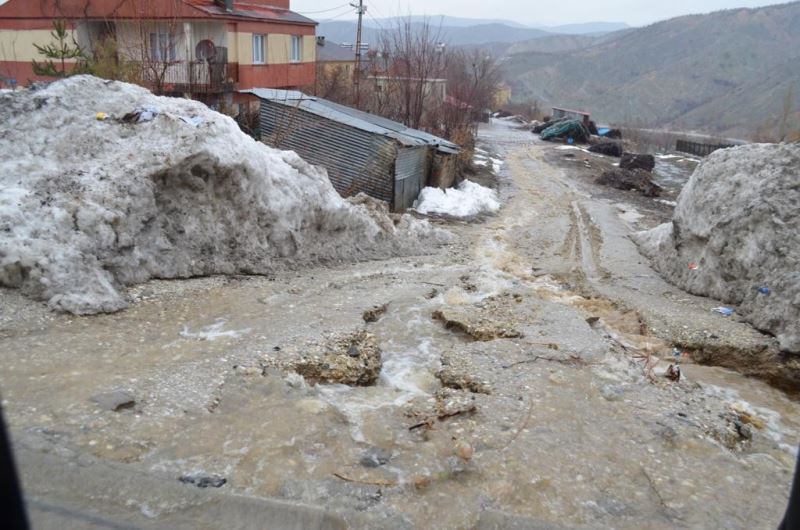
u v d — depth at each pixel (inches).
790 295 306.7
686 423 207.9
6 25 826.8
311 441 171.3
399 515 145.8
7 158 273.6
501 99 2696.9
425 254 447.2
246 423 177.2
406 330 285.0
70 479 142.6
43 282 231.5
